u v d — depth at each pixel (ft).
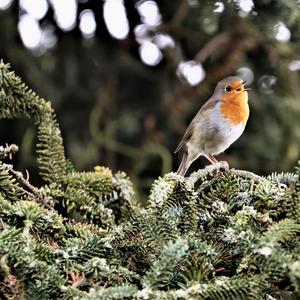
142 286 14.82
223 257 15.88
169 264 14.14
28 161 39.11
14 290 14.64
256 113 41.01
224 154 40.81
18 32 41.37
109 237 16.89
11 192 19.42
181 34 41.42
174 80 43.11
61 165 21.79
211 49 38.24
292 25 32.78
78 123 42.11
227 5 33.35
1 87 21.06
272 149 40.55
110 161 42.22
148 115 42.88
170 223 16.51
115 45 43.27
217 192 17.93
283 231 14.61
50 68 42.14
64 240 17.34
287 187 17.58
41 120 21.61
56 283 14.69
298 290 13.60
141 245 16.74
